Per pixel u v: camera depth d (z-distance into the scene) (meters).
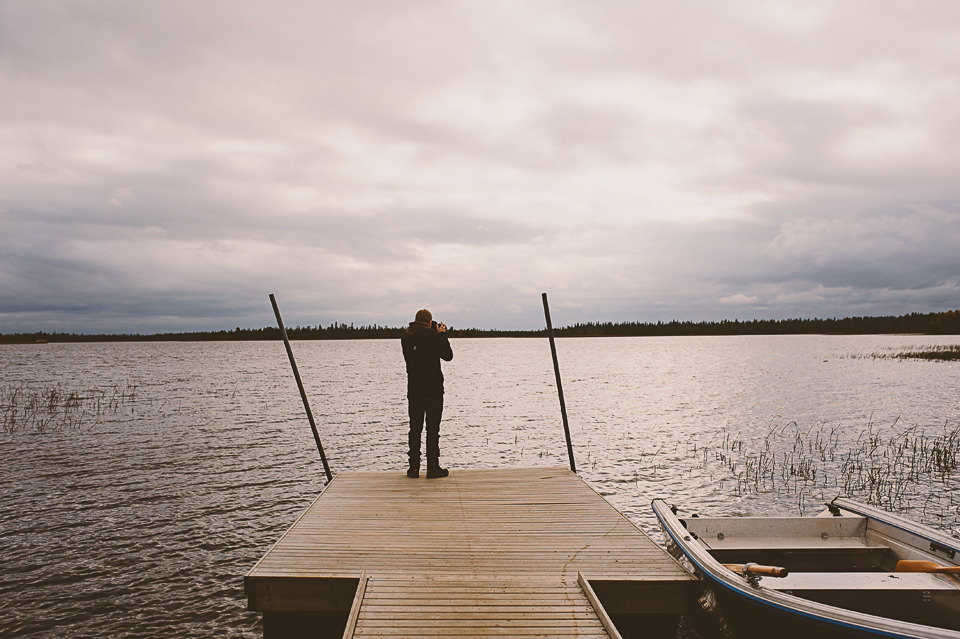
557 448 20.88
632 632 6.11
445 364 85.75
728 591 5.71
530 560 5.44
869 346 144.25
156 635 7.76
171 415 28.91
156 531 11.87
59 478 16.23
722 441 22.42
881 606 5.62
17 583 9.34
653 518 12.97
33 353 143.88
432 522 6.54
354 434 23.72
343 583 4.98
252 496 14.51
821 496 14.83
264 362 94.00
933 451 19.08
